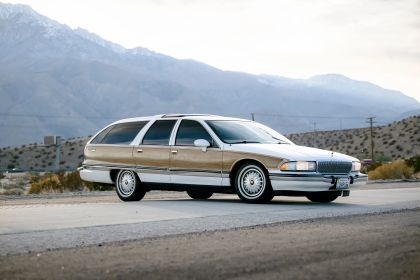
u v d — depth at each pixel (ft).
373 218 27.58
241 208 35.32
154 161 43.39
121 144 45.52
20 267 15.55
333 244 18.48
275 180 38.50
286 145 41.68
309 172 38.17
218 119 43.21
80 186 79.25
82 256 17.20
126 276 14.08
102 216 30.01
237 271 14.43
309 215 30.04
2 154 349.00
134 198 44.68
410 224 23.97
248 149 39.68
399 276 13.76
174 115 44.42
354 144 359.87
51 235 22.54
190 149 41.88
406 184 75.92
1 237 22.03
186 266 15.19
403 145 322.96
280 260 15.79
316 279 13.48
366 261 15.48
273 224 25.82
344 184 39.42
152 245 19.29
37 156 335.26
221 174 40.57
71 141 374.43
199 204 38.47
